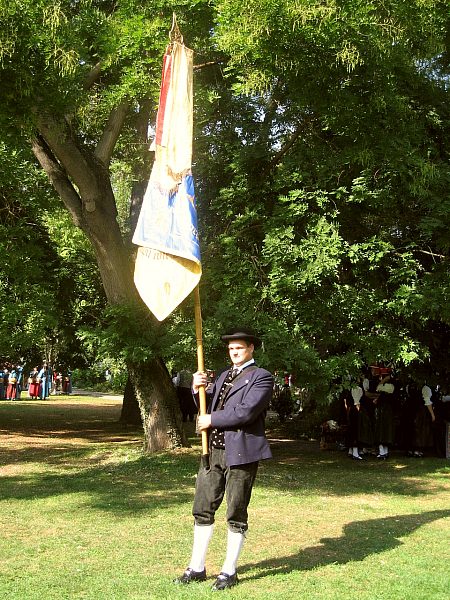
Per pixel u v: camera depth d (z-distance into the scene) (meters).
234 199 12.91
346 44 9.45
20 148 13.01
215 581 5.19
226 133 13.70
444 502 9.03
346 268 12.22
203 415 5.38
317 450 14.98
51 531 7.02
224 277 12.20
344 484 10.41
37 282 16.17
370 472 11.75
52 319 15.51
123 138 15.12
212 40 11.33
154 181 5.75
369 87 10.62
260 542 6.63
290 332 11.63
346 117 10.94
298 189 12.00
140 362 12.09
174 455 12.61
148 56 11.05
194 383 5.48
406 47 10.49
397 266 12.27
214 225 13.91
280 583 5.27
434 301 11.30
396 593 5.04
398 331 12.09
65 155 11.84
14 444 15.12
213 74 13.64
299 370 10.98
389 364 13.77
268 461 13.01
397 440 14.09
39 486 9.84
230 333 5.64
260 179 12.98
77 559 5.96
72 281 18.45
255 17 9.31
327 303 11.44
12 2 8.83
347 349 12.63
